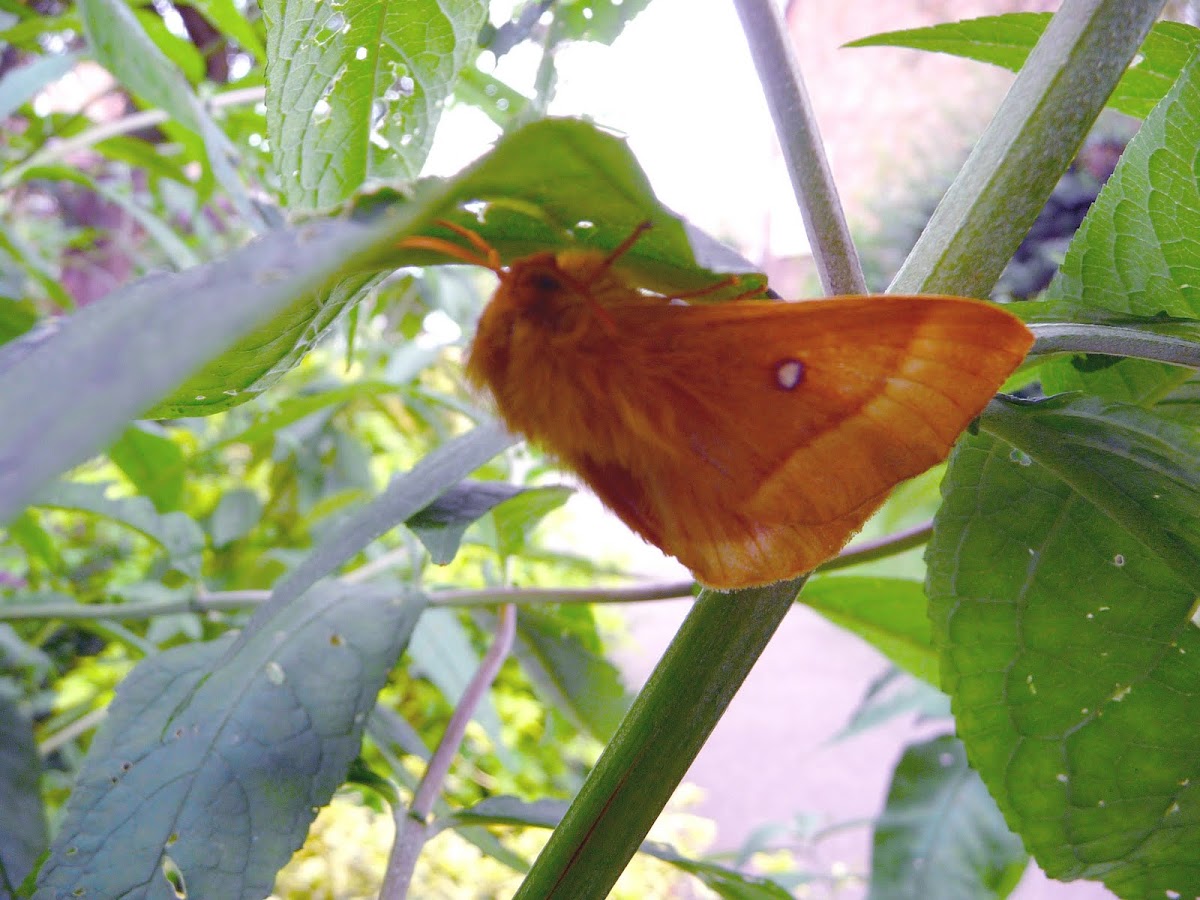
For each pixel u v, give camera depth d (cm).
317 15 11
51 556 25
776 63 10
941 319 7
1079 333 10
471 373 10
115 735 13
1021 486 12
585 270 8
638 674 64
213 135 21
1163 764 13
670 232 7
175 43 24
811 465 8
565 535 53
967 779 25
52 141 28
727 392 8
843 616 19
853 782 65
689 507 9
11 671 28
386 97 12
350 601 15
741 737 71
